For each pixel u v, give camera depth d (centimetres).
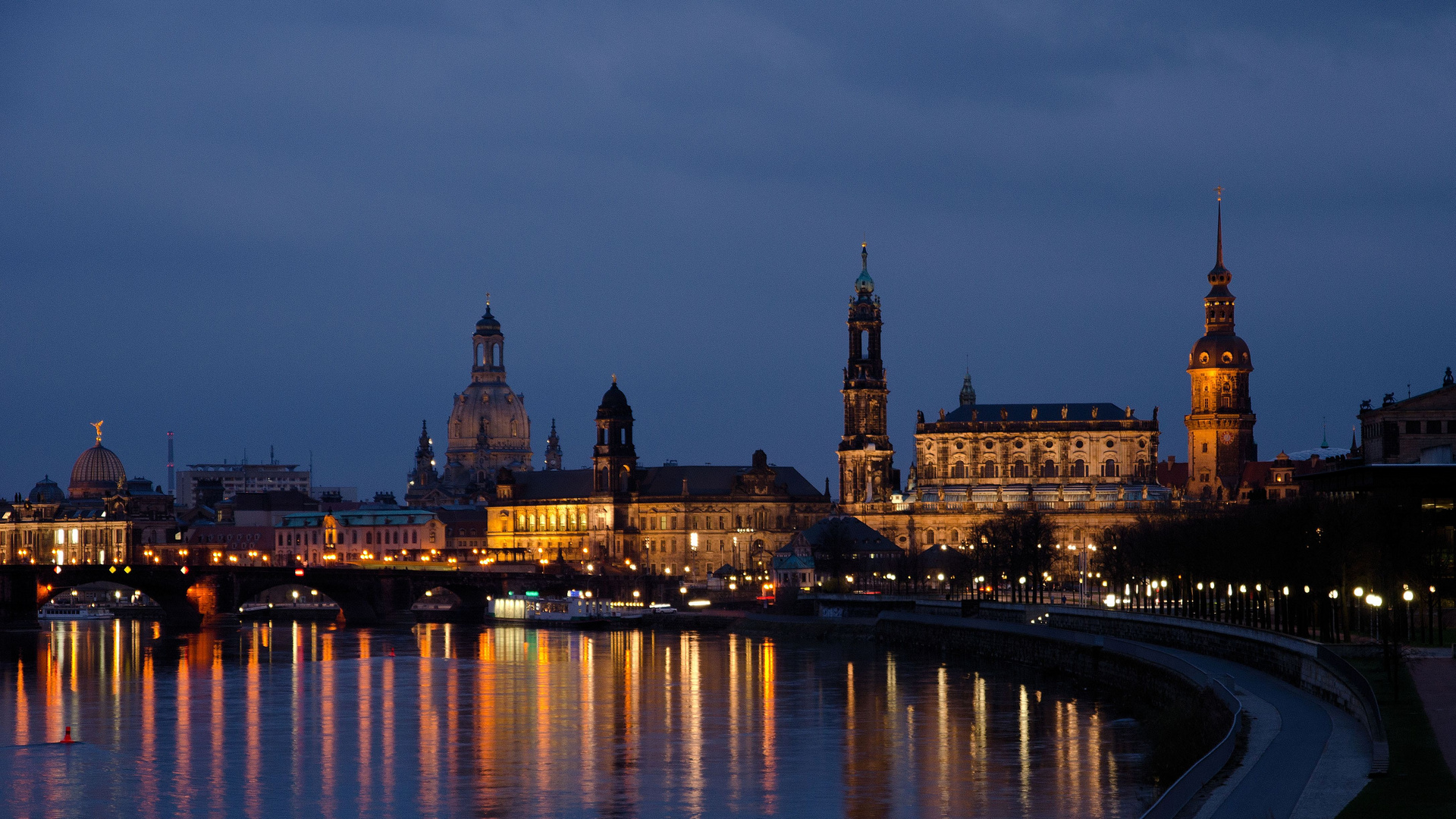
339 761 18288
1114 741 18562
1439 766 11825
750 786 16650
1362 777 11969
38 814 15812
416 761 18325
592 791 16550
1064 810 15125
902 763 17625
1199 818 11056
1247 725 14400
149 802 16288
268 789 16838
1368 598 17300
